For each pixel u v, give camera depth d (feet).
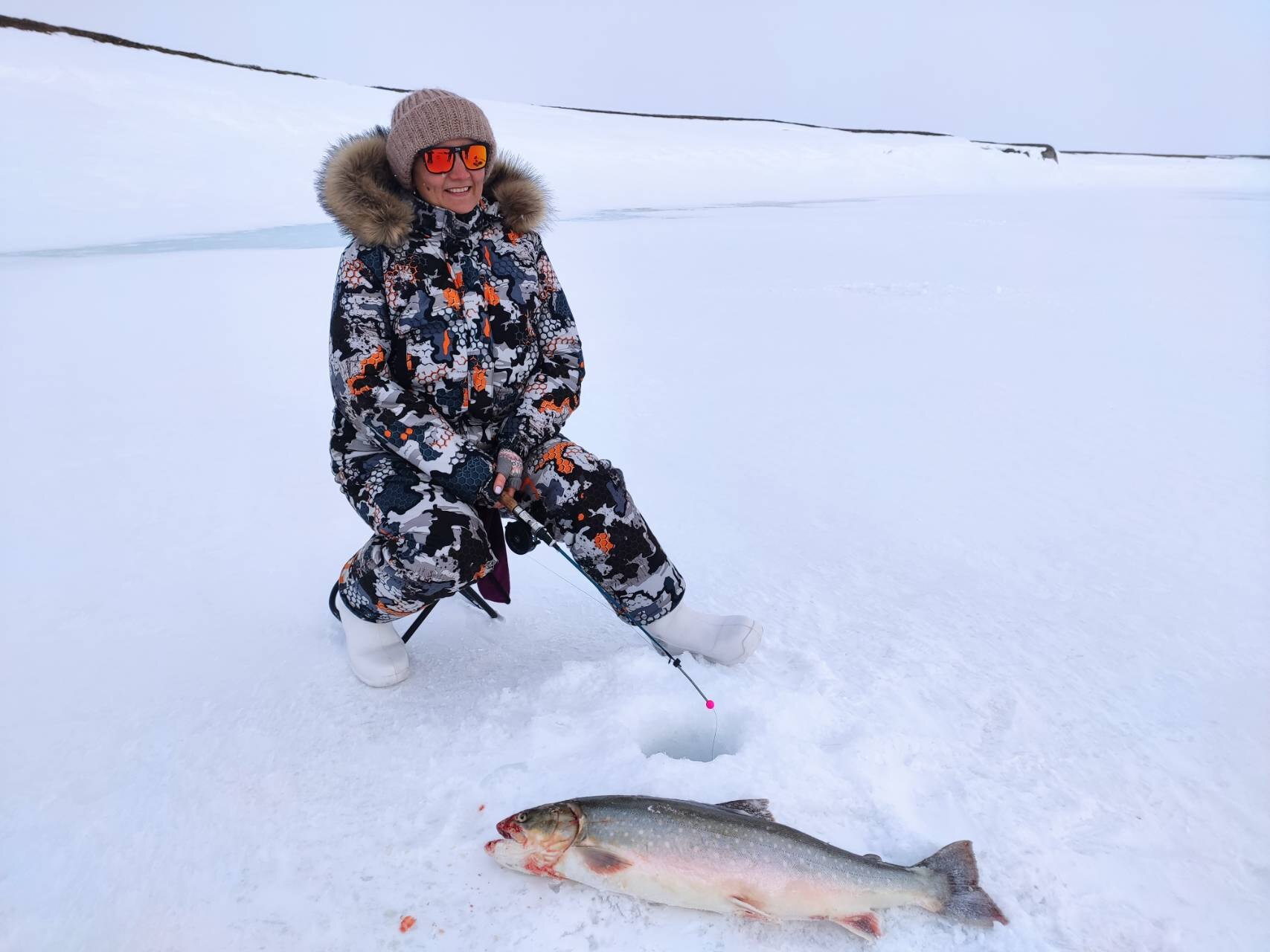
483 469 6.68
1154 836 5.79
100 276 34.37
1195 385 17.71
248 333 23.88
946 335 23.38
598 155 136.77
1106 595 9.18
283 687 7.59
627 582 7.27
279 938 5.10
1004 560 10.08
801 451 14.11
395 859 5.64
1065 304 27.58
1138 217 67.10
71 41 122.01
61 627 8.61
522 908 5.23
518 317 7.27
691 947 4.99
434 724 7.01
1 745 6.83
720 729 7.16
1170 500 11.76
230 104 107.65
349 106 119.44
